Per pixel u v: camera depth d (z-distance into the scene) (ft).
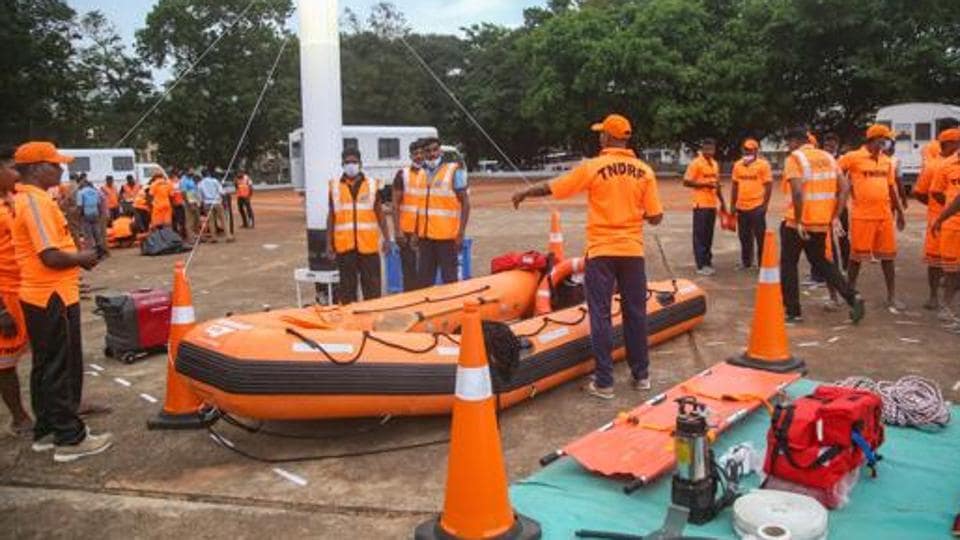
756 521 11.00
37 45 125.70
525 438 16.05
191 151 161.07
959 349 21.27
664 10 124.16
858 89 116.57
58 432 15.57
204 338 15.71
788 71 118.11
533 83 139.85
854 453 12.53
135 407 18.95
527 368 17.60
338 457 15.37
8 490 14.34
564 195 18.04
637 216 18.03
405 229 25.80
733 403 15.79
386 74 156.97
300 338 15.49
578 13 131.64
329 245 26.45
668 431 14.32
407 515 12.94
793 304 24.67
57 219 15.38
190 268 43.27
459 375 11.02
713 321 25.57
